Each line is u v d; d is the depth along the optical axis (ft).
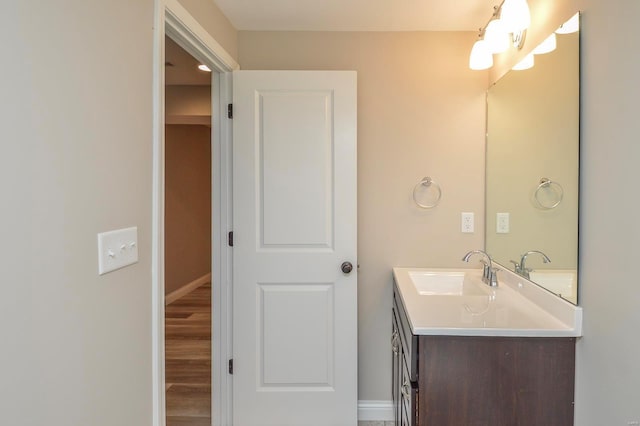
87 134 3.17
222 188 6.97
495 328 4.23
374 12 6.51
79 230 3.08
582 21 4.08
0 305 2.43
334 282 6.84
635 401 3.30
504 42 5.63
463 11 6.44
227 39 6.75
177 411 7.70
